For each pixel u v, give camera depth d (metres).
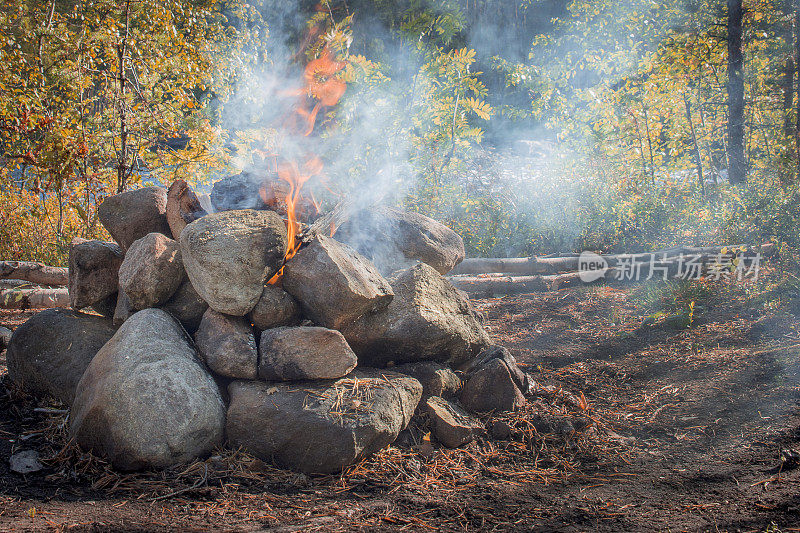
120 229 4.61
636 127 12.41
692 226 9.54
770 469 3.42
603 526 2.91
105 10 10.31
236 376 3.79
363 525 2.93
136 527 2.81
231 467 3.43
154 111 10.13
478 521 2.99
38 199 9.25
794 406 4.14
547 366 5.43
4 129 8.72
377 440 3.58
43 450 3.62
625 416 4.35
